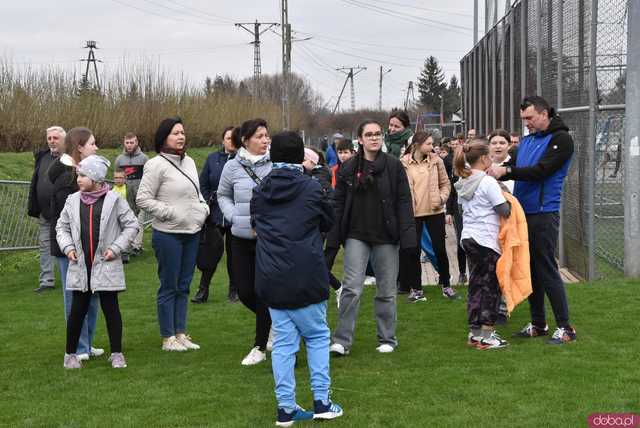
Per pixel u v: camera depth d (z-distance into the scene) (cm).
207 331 788
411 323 777
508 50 1506
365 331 752
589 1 981
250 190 656
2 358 707
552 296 669
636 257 944
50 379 623
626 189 939
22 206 1268
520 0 1359
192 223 700
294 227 507
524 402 516
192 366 650
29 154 2045
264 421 505
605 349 639
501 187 675
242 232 648
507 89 1517
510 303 649
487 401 522
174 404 546
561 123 664
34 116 2261
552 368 589
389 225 654
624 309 777
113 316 652
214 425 500
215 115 3784
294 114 6112
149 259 1337
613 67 969
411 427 479
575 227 1067
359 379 586
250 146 671
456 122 2459
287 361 504
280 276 502
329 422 496
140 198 683
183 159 707
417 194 870
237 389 579
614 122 1067
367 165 654
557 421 478
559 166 654
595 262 967
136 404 550
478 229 664
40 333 807
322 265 512
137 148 1355
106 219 638
